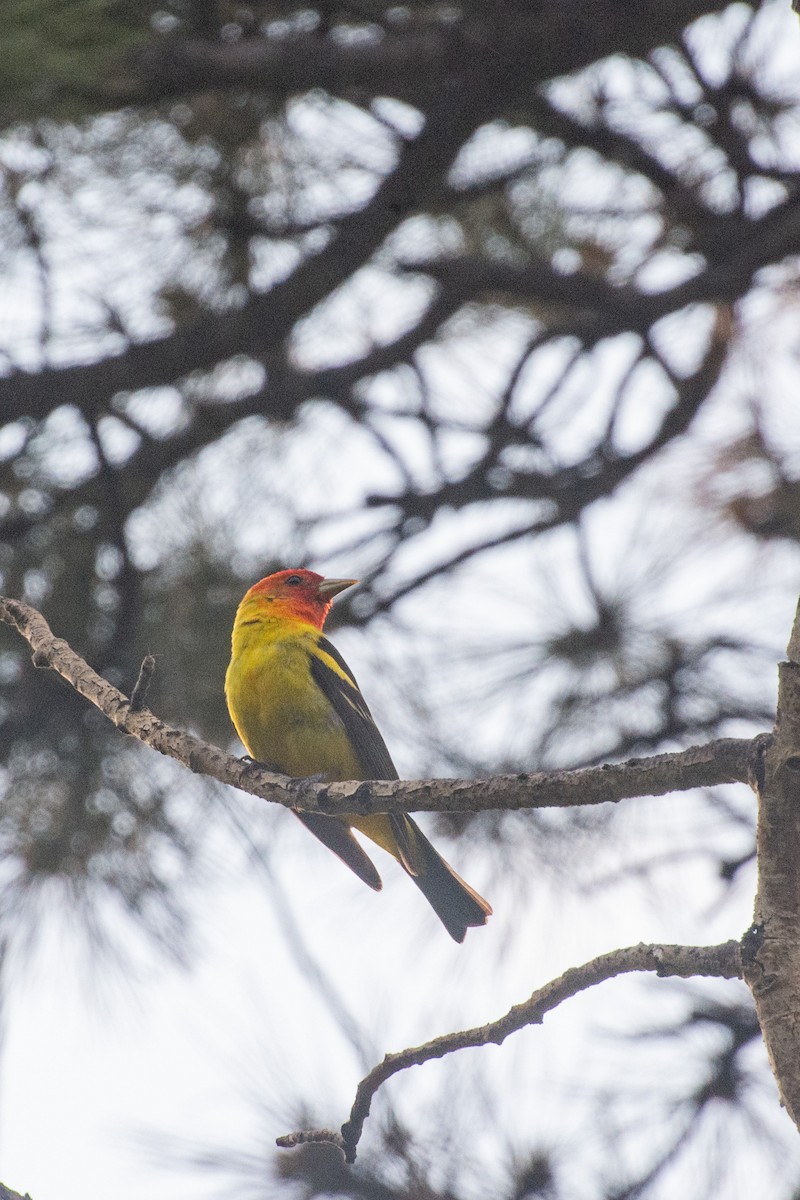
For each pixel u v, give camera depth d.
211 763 6.70
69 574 10.66
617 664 10.77
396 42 10.18
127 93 9.48
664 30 10.20
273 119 10.77
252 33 10.52
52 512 10.70
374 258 12.14
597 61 10.50
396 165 10.91
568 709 10.73
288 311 10.93
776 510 11.20
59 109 9.05
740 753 4.44
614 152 11.76
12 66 7.66
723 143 11.38
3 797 9.96
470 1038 5.47
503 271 11.21
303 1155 7.79
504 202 12.48
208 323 10.88
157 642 10.55
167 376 10.86
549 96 11.52
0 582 10.60
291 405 11.62
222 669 10.47
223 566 10.95
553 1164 7.71
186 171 10.70
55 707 10.15
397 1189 7.69
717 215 11.98
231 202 10.95
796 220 11.04
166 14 9.98
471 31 10.12
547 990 5.26
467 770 10.55
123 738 10.13
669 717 10.72
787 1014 4.13
